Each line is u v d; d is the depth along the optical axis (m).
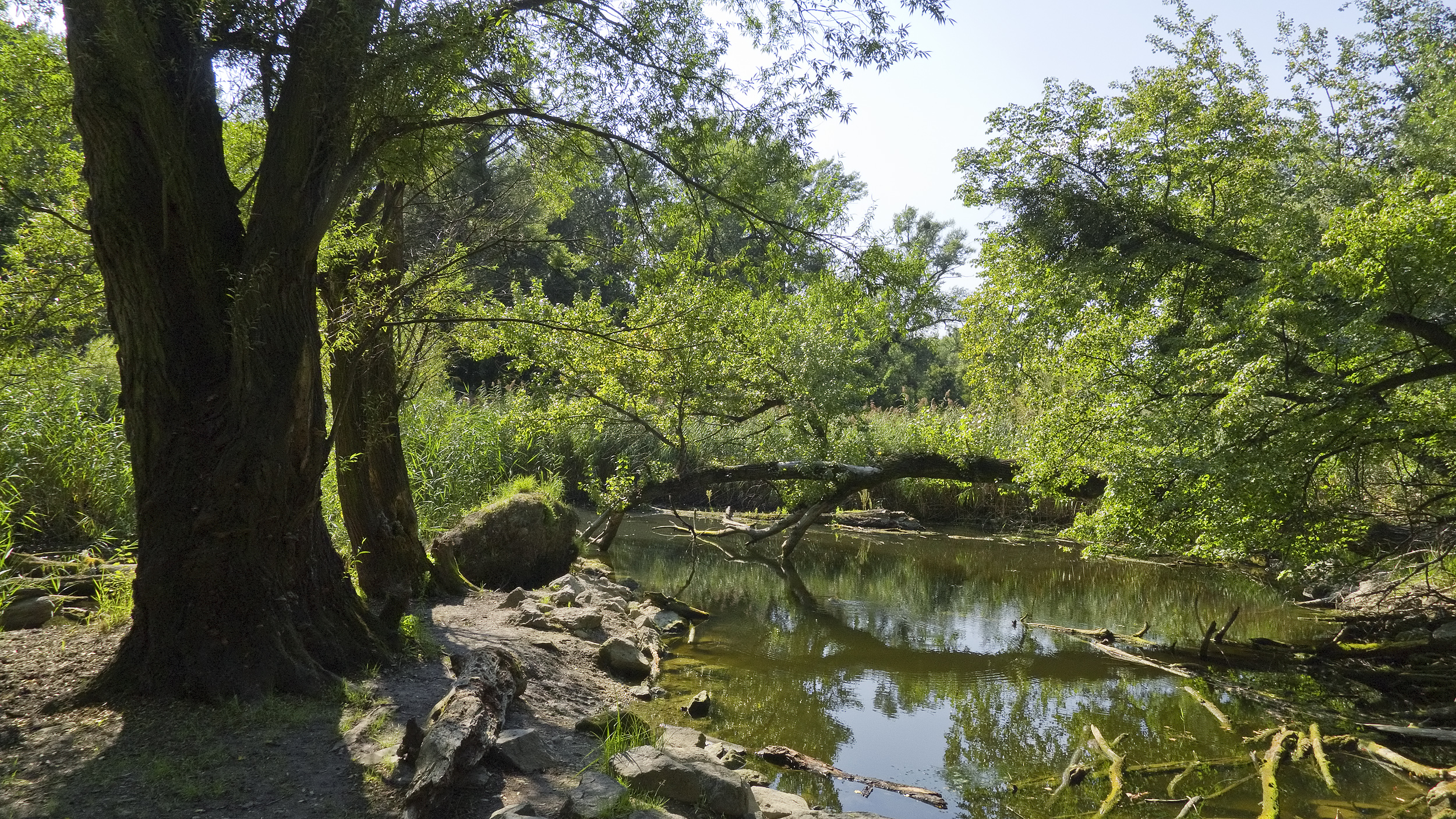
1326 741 6.46
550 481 15.91
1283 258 7.71
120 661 4.86
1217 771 6.06
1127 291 11.55
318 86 5.03
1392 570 9.98
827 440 13.87
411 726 4.35
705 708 6.91
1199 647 9.84
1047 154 12.10
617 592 10.66
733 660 8.63
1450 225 6.59
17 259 6.55
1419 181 8.11
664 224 7.68
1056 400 9.70
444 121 5.63
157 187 4.79
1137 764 6.19
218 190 5.03
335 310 7.02
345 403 5.96
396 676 5.69
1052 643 9.88
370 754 4.46
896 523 18.64
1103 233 11.88
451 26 5.14
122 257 4.75
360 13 5.06
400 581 8.28
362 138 5.42
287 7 5.09
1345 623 10.42
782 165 6.89
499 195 9.66
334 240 6.93
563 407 12.55
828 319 13.55
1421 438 7.40
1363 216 7.10
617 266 8.09
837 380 13.59
